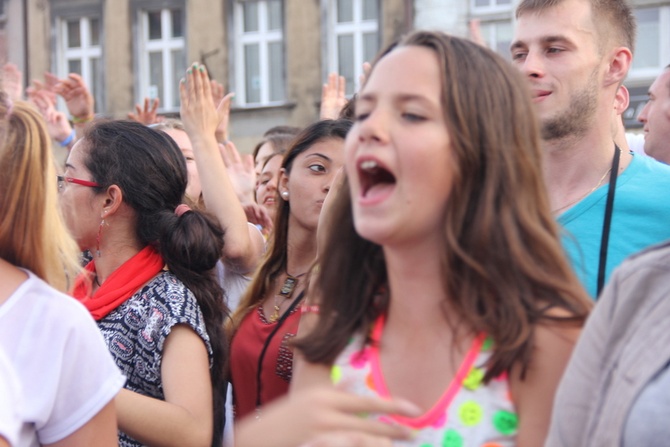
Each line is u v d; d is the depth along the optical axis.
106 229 2.35
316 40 14.49
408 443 1.30
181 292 2.25
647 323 1.25
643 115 3.02
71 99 4.62
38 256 1.64
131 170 2.33
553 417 1.27
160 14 15.62
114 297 2.25
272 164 3.78
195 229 2.31
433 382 1.33
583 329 1.31
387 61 1.34
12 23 16.05
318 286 1.49
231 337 2.55
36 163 1.64
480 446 1.28
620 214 2.20
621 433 1.21
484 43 1.54
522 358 1.29
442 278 1.34
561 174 2.30
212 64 15.10
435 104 1.29
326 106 3.96
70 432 1.58
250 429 1.25
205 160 2.94
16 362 1.54
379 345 1.40
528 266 1.31
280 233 2.63
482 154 1.31
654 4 12.35
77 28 16.06
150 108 4.53
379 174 1.33
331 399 1.19
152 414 2.05
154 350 2.18
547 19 2.29
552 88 2.27
